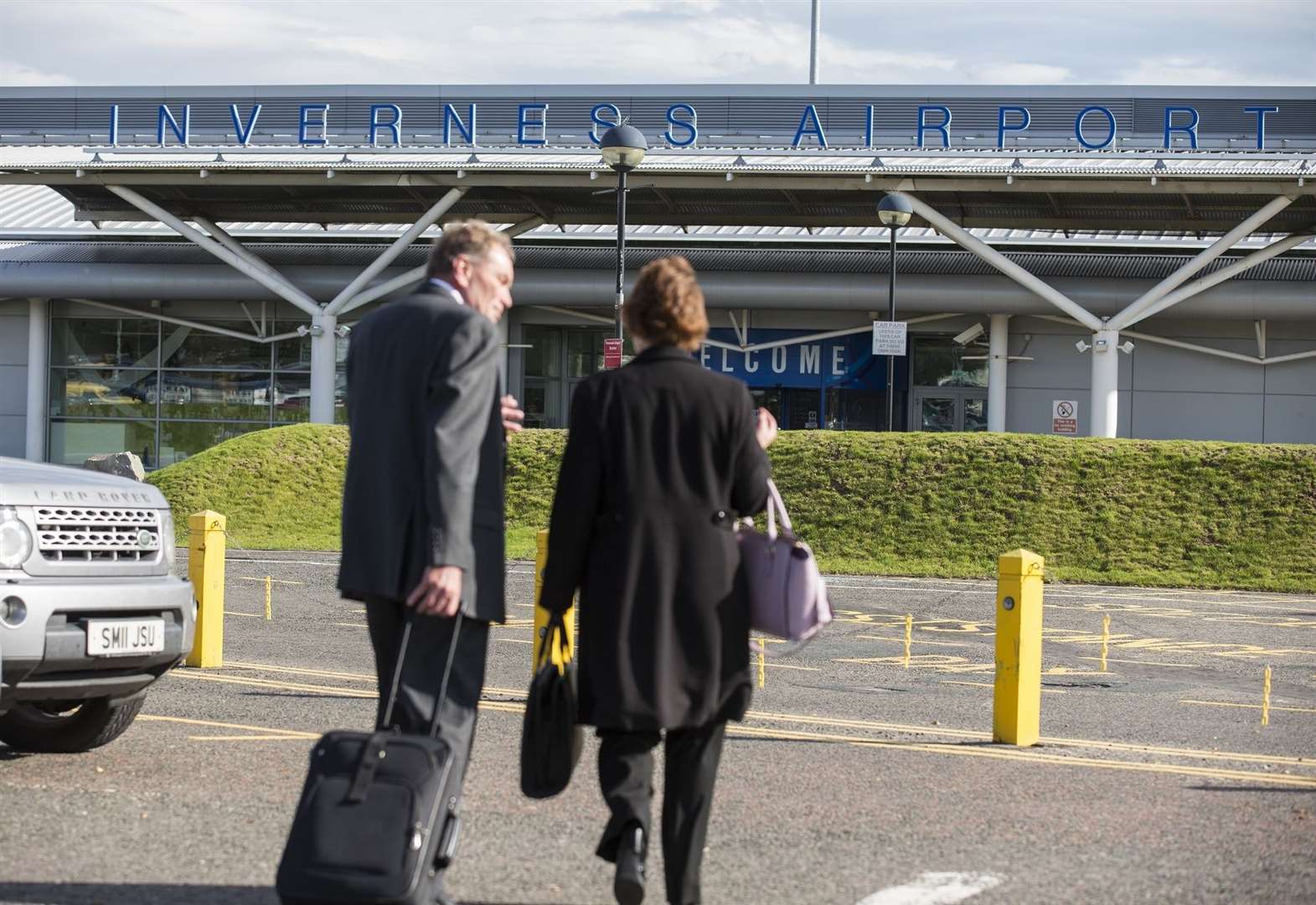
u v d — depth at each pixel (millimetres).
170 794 6074
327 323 34031
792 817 5918
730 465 4359
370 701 8750
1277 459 22969
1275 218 32375
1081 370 35125
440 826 3844
